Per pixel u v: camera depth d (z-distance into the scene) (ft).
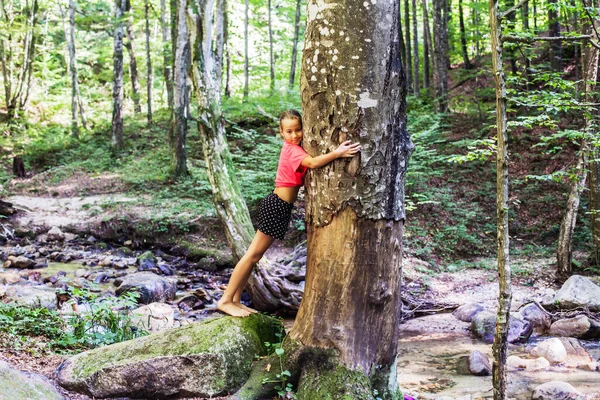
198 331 12.56
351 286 11.21
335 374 11.09
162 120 75.51
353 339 11.28
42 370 12.84
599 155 29.50
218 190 26.00
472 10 68.85
